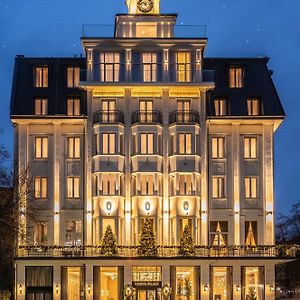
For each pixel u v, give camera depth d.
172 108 76.62
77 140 76.94
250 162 76.81
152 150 75.62
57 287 73.31
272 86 78.56
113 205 75.00
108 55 76.62
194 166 75.25
